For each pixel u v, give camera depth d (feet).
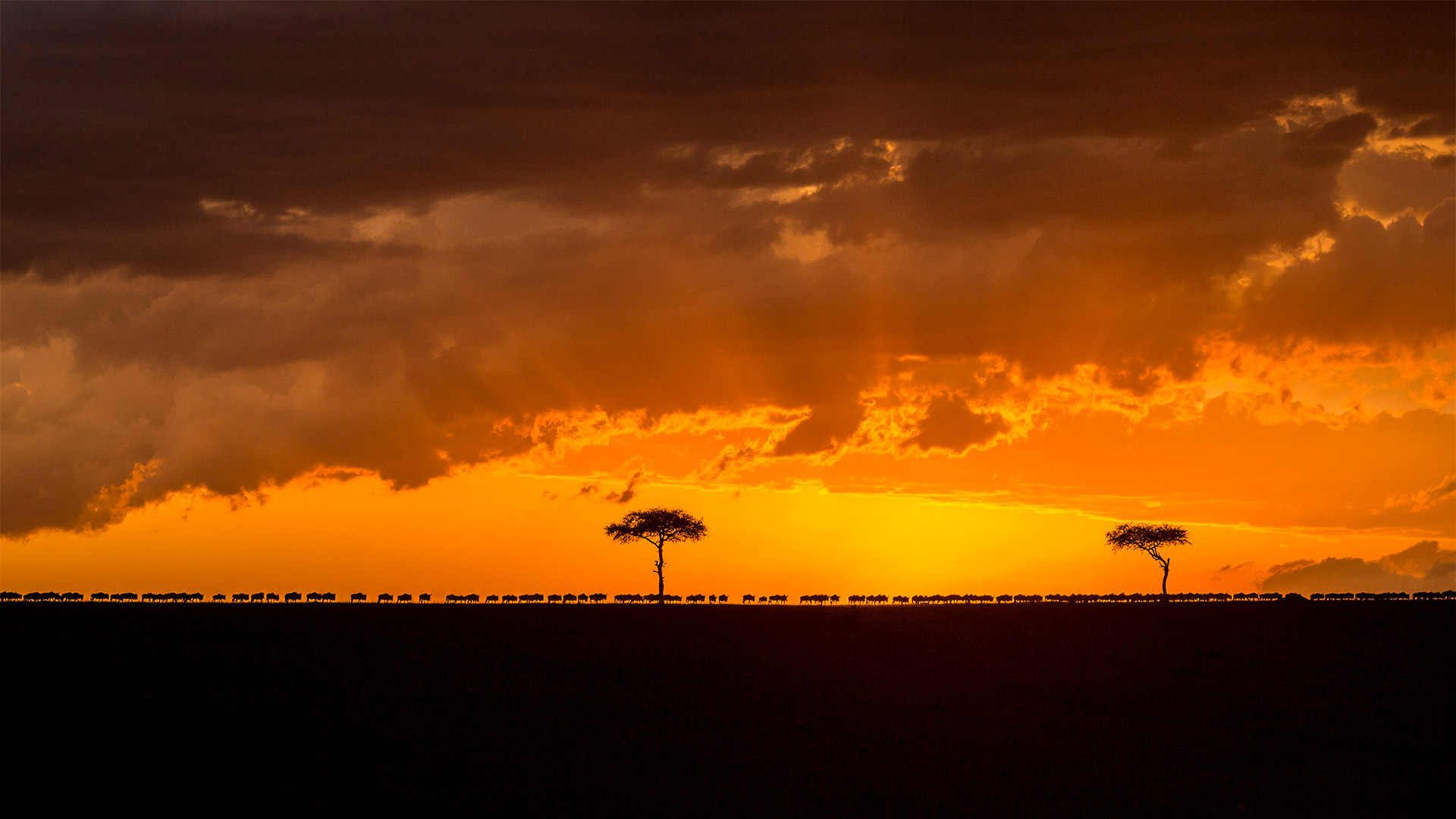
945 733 217.97
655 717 222.48
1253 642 331.98
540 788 170.40
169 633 280.31
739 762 189.78
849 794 172.45
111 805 153.58
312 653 267.80
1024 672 283.79
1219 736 222.07
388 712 214.69
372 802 160.35
